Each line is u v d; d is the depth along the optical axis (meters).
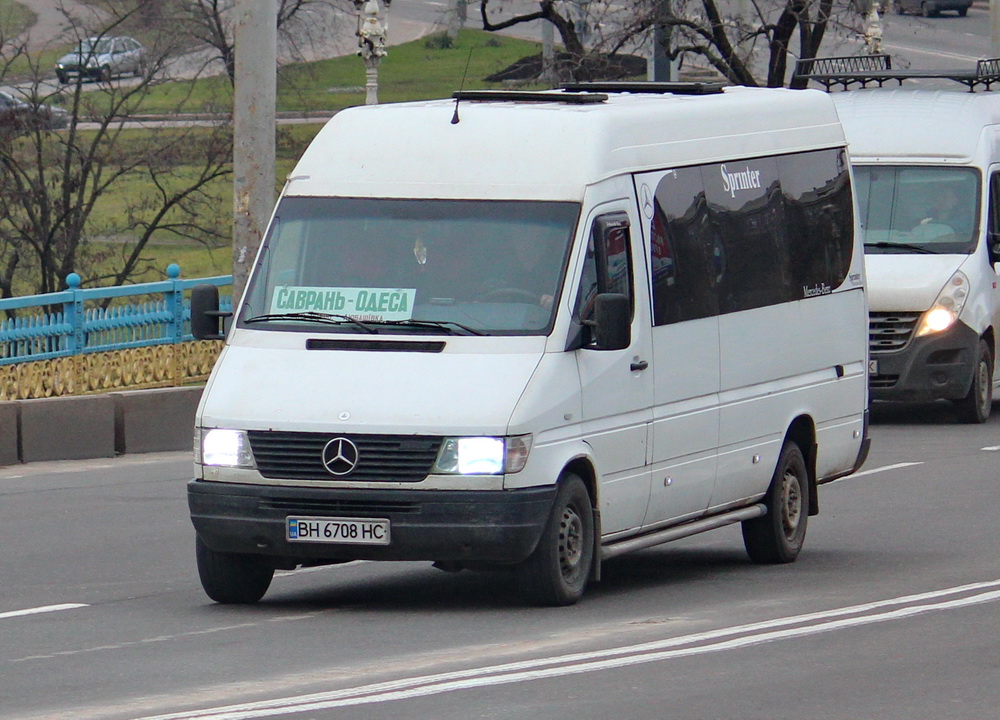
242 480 24.53
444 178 26.23
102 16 97.31
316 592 27.97
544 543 24.59
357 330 25.30
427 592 27.78
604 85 31.55
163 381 52.59
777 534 30.67
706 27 84.62
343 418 24.05
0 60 99.44
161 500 39.75
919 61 149.25
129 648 22.67
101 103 104.56
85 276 96.94
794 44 143.25
